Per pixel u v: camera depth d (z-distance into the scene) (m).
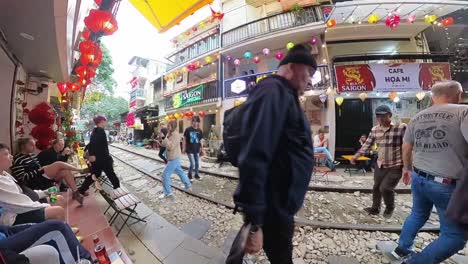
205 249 2.94
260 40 9.82
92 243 2.82
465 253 2.73
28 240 1.78
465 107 1.91
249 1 9.53
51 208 2.41
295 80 1.25
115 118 37.12
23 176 3.44
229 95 11.59
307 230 3.46
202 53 13.24
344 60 8.39
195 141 6.91
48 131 5.41
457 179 1.89
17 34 4.10
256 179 0.92
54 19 3.55
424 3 6.83
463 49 8.29
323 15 8.46
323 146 7.63
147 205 4.73
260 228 0.99
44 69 6.54
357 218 3.88
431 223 3.50
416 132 2.22
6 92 5.29
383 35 9.00
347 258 2.72
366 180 6.29
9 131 5.34
